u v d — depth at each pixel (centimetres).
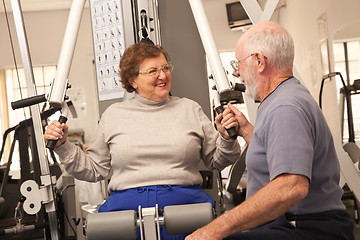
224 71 160
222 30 355
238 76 148
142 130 168
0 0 528
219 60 161
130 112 174
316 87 257
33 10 591
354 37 246
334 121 249
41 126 183
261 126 130
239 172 226
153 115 172
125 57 173
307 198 132
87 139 589
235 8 344
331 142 137
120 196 163
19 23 183
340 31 248
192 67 214
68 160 170
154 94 171
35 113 182
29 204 183
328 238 130
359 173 208
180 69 212
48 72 597
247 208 116
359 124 244
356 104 246
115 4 208
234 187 224
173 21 211
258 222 116
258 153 133
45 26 594
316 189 132
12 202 257
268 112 127
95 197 256
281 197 114
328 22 250
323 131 131
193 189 165
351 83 249
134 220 135
